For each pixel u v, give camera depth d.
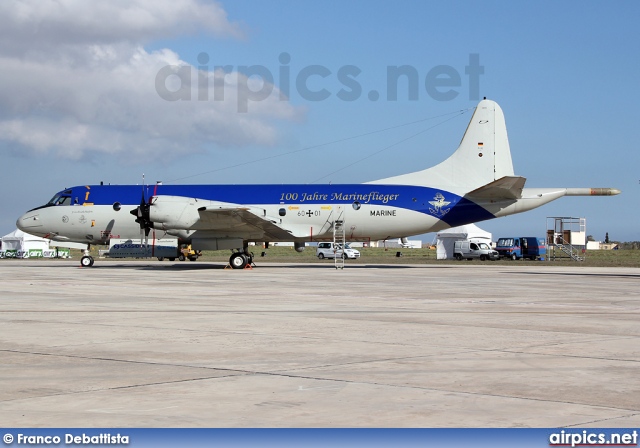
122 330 13.75
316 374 9.38
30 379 9.03
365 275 36.50
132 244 43.34
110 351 11.23
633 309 18.45
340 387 8.62
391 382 8.90
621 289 26.59
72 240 44.12
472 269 46.66
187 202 40.19
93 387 8.57
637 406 7.71
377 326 14.49
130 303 19.67
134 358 10.59
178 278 32.66
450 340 12.51
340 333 13.40
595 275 38.41
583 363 10.23
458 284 29.27
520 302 20.53
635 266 55.50
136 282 29.53
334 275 36.16
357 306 18.98
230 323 14.96
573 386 8.70
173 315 16.53
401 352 11.16
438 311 17.73
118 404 7.76
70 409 7.55
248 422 7.10
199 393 8.27
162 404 7.77
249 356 10.77
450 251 81.12
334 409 7.59
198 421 7.13
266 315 16.59
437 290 25.56
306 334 13.25
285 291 24.55
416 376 9.27
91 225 43.22
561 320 15.76
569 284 29.73
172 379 9.05
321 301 20.53
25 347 11.63
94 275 35.31
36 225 43.56
